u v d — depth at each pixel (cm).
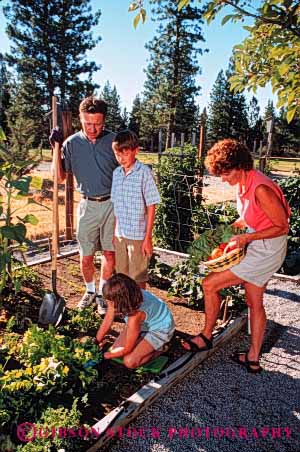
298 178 684
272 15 210
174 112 2539
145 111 3145
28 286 446
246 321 407
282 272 609
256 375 326
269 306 465
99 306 400
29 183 331
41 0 2292
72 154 374
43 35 2345
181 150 715
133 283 291
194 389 304
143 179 341
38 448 218
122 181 351
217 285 313
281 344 379
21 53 2373
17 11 2300
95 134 357
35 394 265
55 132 365
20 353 306
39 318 364
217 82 4034
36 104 2392
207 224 715
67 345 321
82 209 385
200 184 730
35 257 596
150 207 346
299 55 219
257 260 297
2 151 329
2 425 236
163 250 659
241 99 4031
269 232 287
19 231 331
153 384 289
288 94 236
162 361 323
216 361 345
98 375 303
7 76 2422
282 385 314
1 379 258
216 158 283
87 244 391
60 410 243
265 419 276
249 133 4138
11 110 2362
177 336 370
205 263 312
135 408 263
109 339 354
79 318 364
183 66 2467
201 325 393
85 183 376
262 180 283
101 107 342
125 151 329
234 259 299
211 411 281
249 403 291
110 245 393
